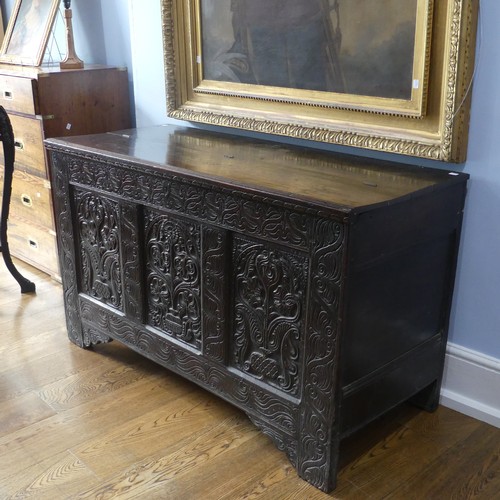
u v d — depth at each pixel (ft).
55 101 8.46
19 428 5.98
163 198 5.83
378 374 5.27
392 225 4.79
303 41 6.29
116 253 6.66
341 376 4.83
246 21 6.75
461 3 5.03
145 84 8.36
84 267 7.23
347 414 5.08
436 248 5.54
